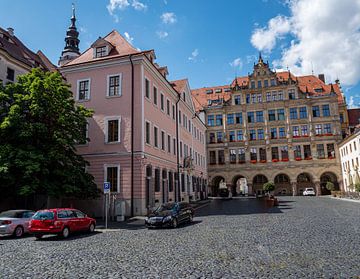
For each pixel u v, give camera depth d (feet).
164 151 106.42
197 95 254.06
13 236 52.65
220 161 221.87
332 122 203.72
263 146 214.07
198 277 24.97
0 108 68.18
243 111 220.23
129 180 84.89
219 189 226.79
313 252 33.35
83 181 72.49
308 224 56.90
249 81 221.25
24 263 31.35
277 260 30.09
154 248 38.06
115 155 87.51
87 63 94.58
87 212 85.71
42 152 66.23
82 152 90.79
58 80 72.79
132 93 90.02
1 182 62.59
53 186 65.92
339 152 198.70
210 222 66.39
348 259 29.94
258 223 60.49
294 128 209.87
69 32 219.41
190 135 150.71
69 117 72.43
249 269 26.99
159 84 106.42
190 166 130.62
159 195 97.50
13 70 90.58
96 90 93.76
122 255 34.24
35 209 80.12
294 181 204.23
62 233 49.19
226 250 35.37
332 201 128.77
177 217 61.67
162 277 25.26
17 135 65.21
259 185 219.82
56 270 28.25
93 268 28.71
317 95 207.62
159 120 103.60
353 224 55.77
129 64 91.86
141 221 73.20
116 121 90.33
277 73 241.35
